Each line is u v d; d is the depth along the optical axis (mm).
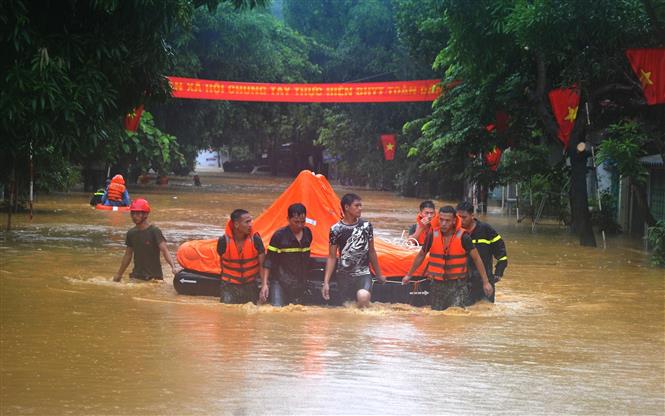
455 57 24031
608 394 7660
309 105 61531
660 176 25109
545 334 10406
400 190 50375
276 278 12094
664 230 17984
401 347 9391
